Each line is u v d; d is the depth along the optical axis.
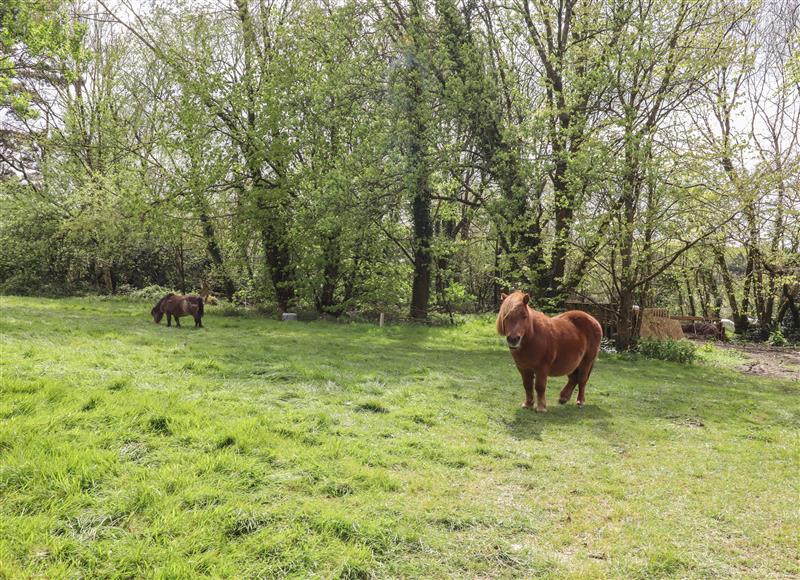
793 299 28.19
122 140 30.94
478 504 4.89
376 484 5.04
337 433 6.48
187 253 34.12
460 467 5.91
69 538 3.62
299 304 25.34
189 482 4.52
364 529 4.13
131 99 31.44
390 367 11.47
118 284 33.66
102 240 30.27
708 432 8.37
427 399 8.75
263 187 23.53
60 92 32.44
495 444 6.84
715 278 34.22
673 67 16.97
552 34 20.28
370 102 21.33
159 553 3.56
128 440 5.19
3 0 15.67
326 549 3.84
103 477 4.43
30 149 37.25
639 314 19.47
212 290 33.50
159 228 23.84
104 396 6.20
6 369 6.95
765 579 3.94
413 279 25.81
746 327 29.56
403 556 3.92
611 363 15.76
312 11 23.98
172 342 12.04
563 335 8.96
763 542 4.56
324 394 8.30
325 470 5.14
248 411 6.75
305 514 4.25
